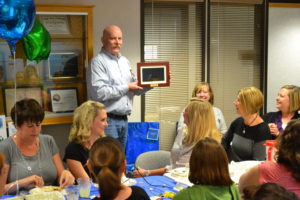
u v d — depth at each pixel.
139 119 4.77
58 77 4.21
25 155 2.86
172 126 4.98
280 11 5.29
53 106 4.19
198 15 4.97
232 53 5.17
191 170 2.01
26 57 4.04
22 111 2.76
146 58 4.80
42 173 2.89
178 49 4.93
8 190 2.63
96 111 3.00
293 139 2.06
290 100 3.86
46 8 4.03
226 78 5.18
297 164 2.05
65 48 4.21
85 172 2.92
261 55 5.28
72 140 3.01
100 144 1.83
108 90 3.91
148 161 3.69
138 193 1.85
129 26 4.57
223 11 5.07
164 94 4.92
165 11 4.82
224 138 3.86
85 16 4.23
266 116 4.08
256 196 1.35
